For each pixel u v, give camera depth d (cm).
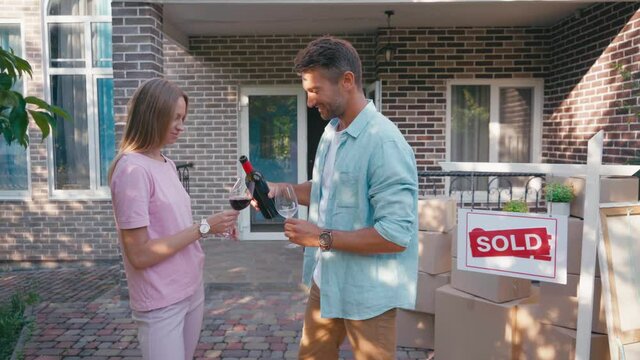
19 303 395
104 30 645
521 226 249
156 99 196
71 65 646
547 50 637
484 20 605
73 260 651
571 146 581
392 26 634
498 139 660
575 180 289
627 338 238
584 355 247
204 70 692
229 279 512
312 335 231
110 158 656
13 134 289
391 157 183
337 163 196
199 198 706
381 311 194
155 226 198
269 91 704
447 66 641
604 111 510
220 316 427
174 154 700
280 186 232
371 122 192
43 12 631
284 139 723
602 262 242
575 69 570
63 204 646
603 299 256
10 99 269
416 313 354
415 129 647
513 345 293
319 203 218
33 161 643
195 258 214
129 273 200
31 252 649
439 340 328
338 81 188
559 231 240
